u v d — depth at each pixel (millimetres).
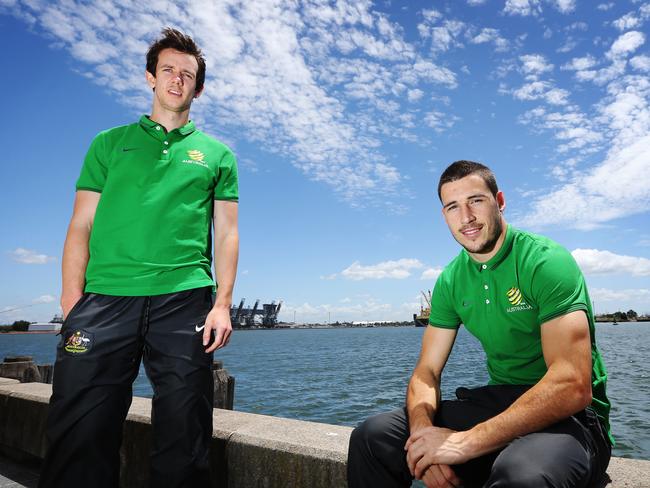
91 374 1883
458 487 1530
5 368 9484
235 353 53312
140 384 20438
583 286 1635
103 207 2115
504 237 1787
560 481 1290
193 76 2271
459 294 1933
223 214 2316
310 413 13086
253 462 2408
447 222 1858
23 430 3592
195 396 1950
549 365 1570
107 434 1902
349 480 1720
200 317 2094
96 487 1860
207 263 2271
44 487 1852
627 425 10406
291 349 61281
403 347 59875
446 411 1828
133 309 2000
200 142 2299
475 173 1803
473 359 35469
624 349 44094
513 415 1463
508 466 1324
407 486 1729
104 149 2201
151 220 2082
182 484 1885
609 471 1755
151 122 2193
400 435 1702
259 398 16172
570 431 1468
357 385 19656
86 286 2074
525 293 1688
